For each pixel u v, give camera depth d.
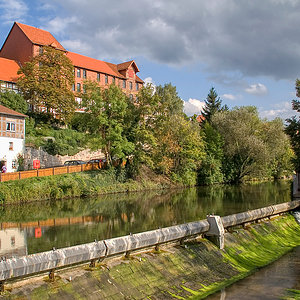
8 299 8.27
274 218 22.08
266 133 55.22
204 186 49.84
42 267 9.08
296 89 35.00
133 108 42.88
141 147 43.00
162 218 23.56
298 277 13.36
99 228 20.08
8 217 23.73
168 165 46.31
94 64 69.44
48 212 25.91
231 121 55.09
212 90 74.62
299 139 34.78
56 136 47.75
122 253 11.77
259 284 12.55
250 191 42.34
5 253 14.55
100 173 40.50
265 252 16.97
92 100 40.09
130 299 10.12
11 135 38.66
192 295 11.34
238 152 54.78
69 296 9.14
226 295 11.44
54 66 51.41
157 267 11.95
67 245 16.02
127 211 26.66
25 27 57.97
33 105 51.25
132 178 44.09
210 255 14.26
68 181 35.31
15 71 53.41
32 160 41.25
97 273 10.30
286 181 59.03
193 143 48.66
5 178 31.23
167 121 45.28
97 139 39.16
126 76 74.50
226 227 17.17
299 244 19.14
